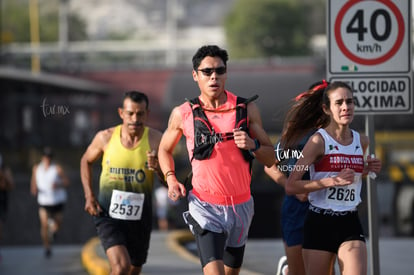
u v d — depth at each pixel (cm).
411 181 7331
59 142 7588
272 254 3656
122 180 1881
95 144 1914
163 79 11269
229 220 1474
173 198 1523
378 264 1719
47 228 3884
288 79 8194
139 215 1881
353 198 1498
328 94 1500
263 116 7250
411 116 7838
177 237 4453
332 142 1502
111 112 7688
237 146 1445
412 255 3394
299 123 1719
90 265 3045
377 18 1739
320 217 1496
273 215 6656
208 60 1450
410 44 1742
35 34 17175
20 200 6725
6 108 7544
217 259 1441
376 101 1744
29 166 7494
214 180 1466
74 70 11144
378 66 1742
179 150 7019
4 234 6450
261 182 6675
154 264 3130
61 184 3966
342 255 1462
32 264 3447
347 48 1742
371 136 1744
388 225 6581
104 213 1895
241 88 7994
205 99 1491
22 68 12419
